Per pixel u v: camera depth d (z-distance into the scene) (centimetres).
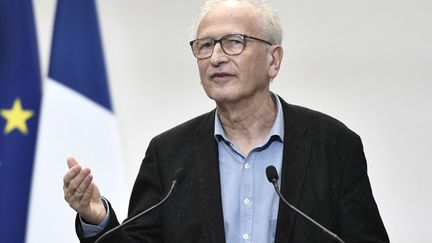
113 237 416
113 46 730
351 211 428
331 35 703
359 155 450
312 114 468
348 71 698
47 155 679
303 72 704
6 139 695
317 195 427
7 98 700
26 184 694
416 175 682
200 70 454
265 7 466
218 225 425
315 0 706
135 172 720
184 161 458
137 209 455
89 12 703
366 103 694
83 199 400
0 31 704
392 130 688
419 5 691
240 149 464
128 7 735
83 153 684
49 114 684
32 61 702
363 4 699
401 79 690
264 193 441
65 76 693
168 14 732
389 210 682
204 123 475
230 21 447
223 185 448
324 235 418
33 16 711
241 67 443
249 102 455
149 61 730
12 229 688
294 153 445
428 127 684
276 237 417
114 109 701
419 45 689
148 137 725
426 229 677
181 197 443
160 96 727
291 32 708
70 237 676
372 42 696
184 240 430
